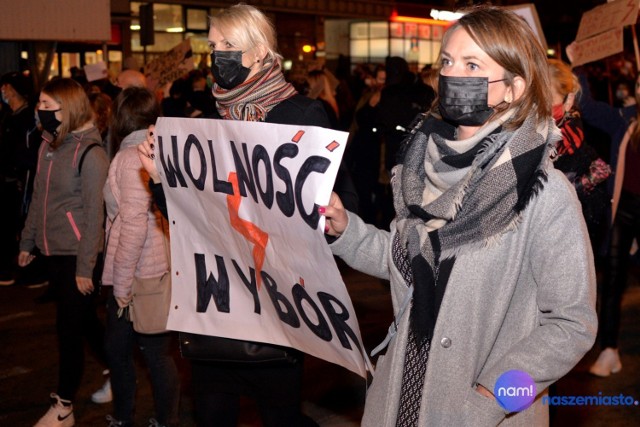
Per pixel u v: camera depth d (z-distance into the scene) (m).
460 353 2.14
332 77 11.80
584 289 2.09
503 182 2.09
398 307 2.35
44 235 4.49
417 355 2.24
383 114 8.74
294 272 2.54
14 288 8.09
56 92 4.48
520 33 2.14
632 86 9.97
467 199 2.14
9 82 8.07
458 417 2.14
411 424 2.24
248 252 2.70
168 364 4.15
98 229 4.37
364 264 2.51
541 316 2.19
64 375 4.57
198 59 24.06
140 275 3.95
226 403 3.28
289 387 3.19
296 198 2.43
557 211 2.11
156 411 4.19
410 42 32.41
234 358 3.05
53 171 4.50
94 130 4.57
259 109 3.10
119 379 4.27
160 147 2.88
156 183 3.04
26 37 10.84
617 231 5.30
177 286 2.98
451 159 2.17
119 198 3.94
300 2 27.84
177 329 2.97
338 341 2.49
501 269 2.14
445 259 2.17
